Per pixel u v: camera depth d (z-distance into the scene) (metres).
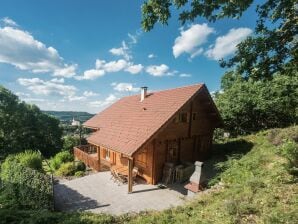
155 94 20.23
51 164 21.41
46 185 10.96
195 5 6.44
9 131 36.75
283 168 9.46
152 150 14.68
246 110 21.80
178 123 16.28
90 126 21.94
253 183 8.80
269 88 20.12
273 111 20.98
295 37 6.89
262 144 15.52
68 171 18.38
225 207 7.29
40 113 41.78
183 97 15.75
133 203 11.82
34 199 11.13
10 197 11.68
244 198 7.75
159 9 6.34
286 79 16.94
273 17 6.91
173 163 15.35
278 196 7.38
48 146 41.66
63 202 12.02
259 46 7.22
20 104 38.91
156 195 12.87
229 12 6.29
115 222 7.94
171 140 15.76
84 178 15.85
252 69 7.71
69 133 44.25
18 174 12.92
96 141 17.14
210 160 17.58
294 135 13.41
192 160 17.70
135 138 13.98
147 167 15.19
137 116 17.20
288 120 21.58
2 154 34.97
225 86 29.62
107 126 19.05
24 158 16.89
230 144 19.16
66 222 7.63
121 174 15.32
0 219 7.70
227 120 23.42
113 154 19.05
